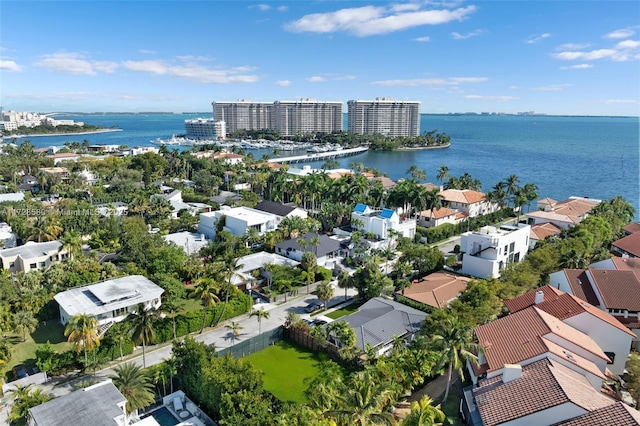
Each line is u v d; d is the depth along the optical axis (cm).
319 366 6141
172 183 18375
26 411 4469
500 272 8162
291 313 7225
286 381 5769
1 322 6469
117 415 4272
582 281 7106
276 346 6744
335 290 8688
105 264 8325
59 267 8262
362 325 6375
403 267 8569
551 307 5950
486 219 13575
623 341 5478
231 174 19588
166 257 8706
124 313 6956
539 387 4025
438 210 13450
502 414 3872
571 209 13100
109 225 10862
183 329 6894
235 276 8325
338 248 10062
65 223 10938
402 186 13412
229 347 6325
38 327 7031
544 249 8625
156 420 4953
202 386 5044
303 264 8850
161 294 7425
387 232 11175
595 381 4491
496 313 6419
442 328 5166
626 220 12800
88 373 5891
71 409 4300
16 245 10969
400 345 5697
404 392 5128
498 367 4556
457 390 5344
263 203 13575
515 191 14975
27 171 19712
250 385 4806
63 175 17850
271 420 4422
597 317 5475
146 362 6150
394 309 6900
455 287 7856
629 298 6538
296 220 10844
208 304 6906
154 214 12656
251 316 7588
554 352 4525
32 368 5928
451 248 11394
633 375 4919
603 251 9369
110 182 17200
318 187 14500
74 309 6662
